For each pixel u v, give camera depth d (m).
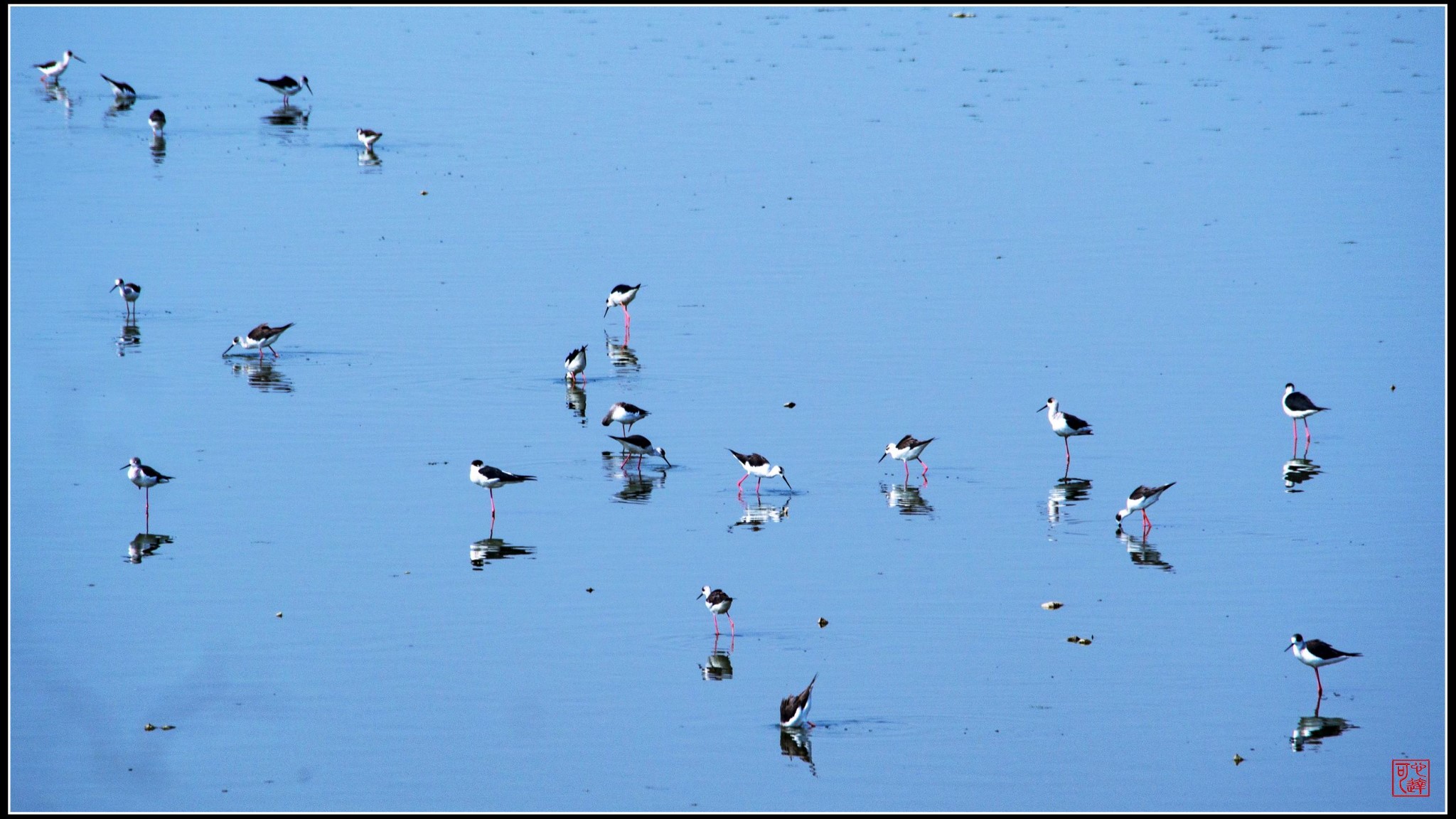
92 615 25.14
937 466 33.19
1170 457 33.78
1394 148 66.00
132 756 20.86
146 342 41.41
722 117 71.56
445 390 37.81
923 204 57.69
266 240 51.56
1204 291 47.41
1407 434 35.31
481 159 63.47
